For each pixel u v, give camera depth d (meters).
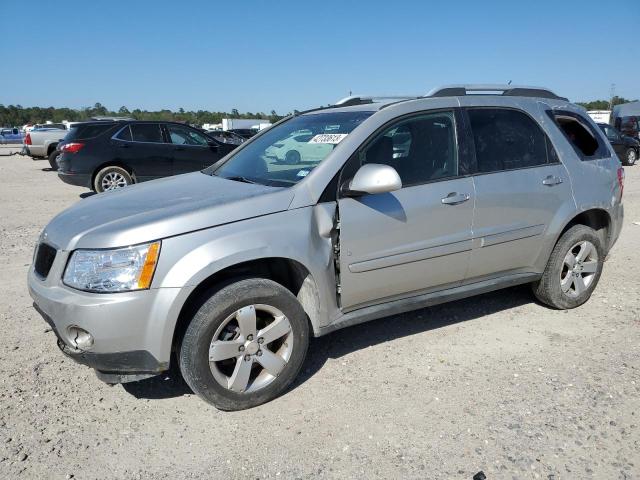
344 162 3.56
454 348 4.11
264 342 3.30
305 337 3.47
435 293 4.06
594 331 4.40
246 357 3.25
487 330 4.43
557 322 4.59
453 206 3.90
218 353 3.15
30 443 2.99
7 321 4.57
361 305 3.75
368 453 2.90
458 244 3.97
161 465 2.83
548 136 4.53
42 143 23.27
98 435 3.08
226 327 3.22
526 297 5.16
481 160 4.10
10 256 6.61
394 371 3.77
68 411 3.30
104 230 3.08
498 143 4.23
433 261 3.89
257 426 3.16
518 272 4.50
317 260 3.41
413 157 3.84
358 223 3.54
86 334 3.00
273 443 3.00
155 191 3.79
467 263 4.07
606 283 5.61
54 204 10.81
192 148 11.67
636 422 3.14
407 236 3.73
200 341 3.09
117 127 11.12
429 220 3.80
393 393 3.48
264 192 3.41
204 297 3.13
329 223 3.44
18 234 7.90
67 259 3.12
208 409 3.35
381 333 4.39
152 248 2.99
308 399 3.44
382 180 3.30
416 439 3.01
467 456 2.86
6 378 3.65
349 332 4.42
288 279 3.61
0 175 16.83
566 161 4.57
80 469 2.80
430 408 3.30
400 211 3.67
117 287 2.96
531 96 4.69
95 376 3.71
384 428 3.12
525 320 4.62
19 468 2.79
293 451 2.93
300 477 2.73
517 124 4.39
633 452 2.88
